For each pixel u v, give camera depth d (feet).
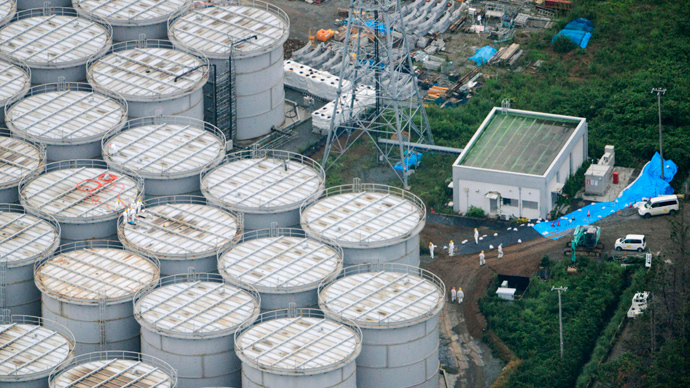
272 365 462.19
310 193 556.92
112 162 570.46
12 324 493.77
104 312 496.23
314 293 506.89
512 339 531.50
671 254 544.21
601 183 623.36
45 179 561.84
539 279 568.00
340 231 533.96
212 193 555.28
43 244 526.57
